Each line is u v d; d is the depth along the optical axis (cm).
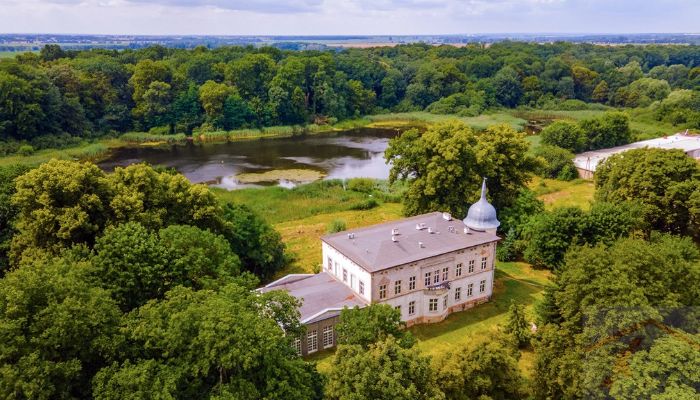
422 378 3120
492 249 5947
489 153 7744
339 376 3122
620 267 3728
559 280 4391
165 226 5528
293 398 3108
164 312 3228
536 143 14925
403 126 19850
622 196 7406
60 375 2916
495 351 3528
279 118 19112
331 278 5762
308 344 4866
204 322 2964
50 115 14938
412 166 8025
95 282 3778
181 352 3092
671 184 6931
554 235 6644
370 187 10950
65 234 4834
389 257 5281
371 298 5103
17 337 2853
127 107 17500
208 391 3152
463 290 5866
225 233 6112
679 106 18075
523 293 6325
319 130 19050
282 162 13875
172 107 17500
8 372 2703
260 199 10156
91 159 13975
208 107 17462
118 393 2867
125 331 3166
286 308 3669
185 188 6003
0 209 5828
